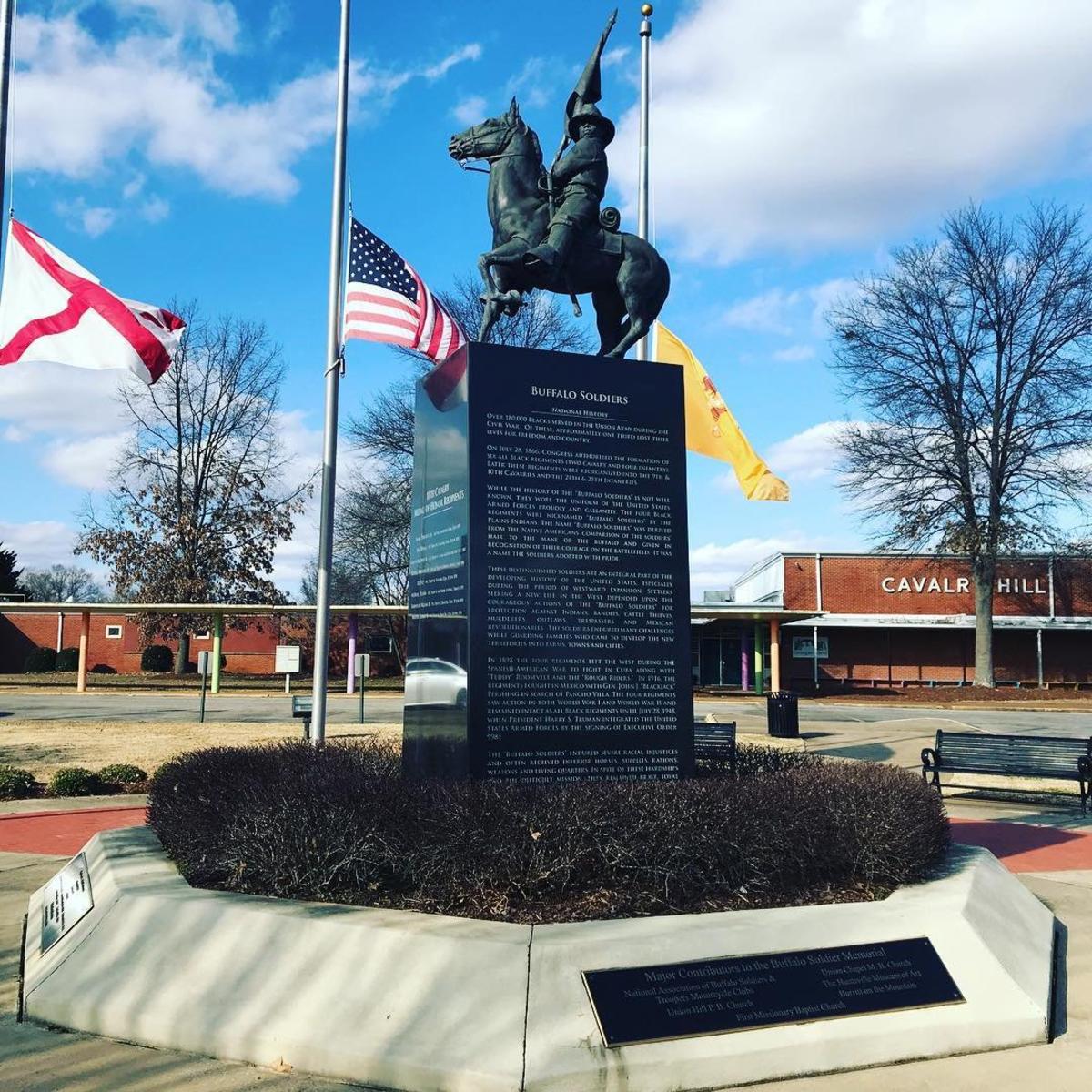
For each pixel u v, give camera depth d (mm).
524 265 8078
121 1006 4969
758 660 41812
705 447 15242
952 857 7086
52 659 53219
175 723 24391
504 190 8227
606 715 7004
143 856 6551
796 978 4859
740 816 5926
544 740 6824
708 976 4730
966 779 16203
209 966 5023
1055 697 39188
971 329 41531
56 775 13836
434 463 7496
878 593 47000
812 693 41969
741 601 65500
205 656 25047
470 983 4516
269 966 4906
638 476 7332
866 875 6121
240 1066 4578
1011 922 5969
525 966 4559
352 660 39375
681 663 7250
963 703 37625
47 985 5293
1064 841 10953
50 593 96562
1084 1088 4465
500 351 7074
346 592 59031
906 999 4934
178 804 6887
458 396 7117
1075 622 45281
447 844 5551
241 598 48469
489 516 6895
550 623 6945
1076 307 39969
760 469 15289
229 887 5855
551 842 5582
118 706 31578
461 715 6750
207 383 49469
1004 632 47094
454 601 6977
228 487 49250
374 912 5211
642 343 13391
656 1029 4441
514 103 8438
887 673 46875
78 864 7000
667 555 7332
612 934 4840
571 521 7102
